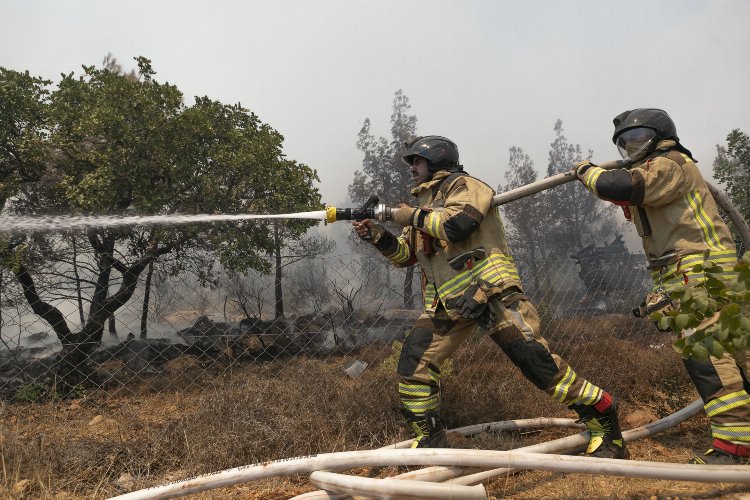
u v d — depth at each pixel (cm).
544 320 608
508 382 443
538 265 677
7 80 855
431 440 318
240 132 967
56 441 340
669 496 271
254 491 306
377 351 654
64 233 727
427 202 332
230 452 331
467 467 274
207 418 360
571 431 402
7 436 330
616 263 734
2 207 863
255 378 415
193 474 310
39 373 560
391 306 636
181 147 910
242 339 781
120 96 880
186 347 759
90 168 876
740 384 287
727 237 301
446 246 318
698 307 232
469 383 427
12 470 307
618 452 310
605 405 307
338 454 270
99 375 648
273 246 940
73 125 855
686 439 387
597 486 293
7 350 538
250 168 941
